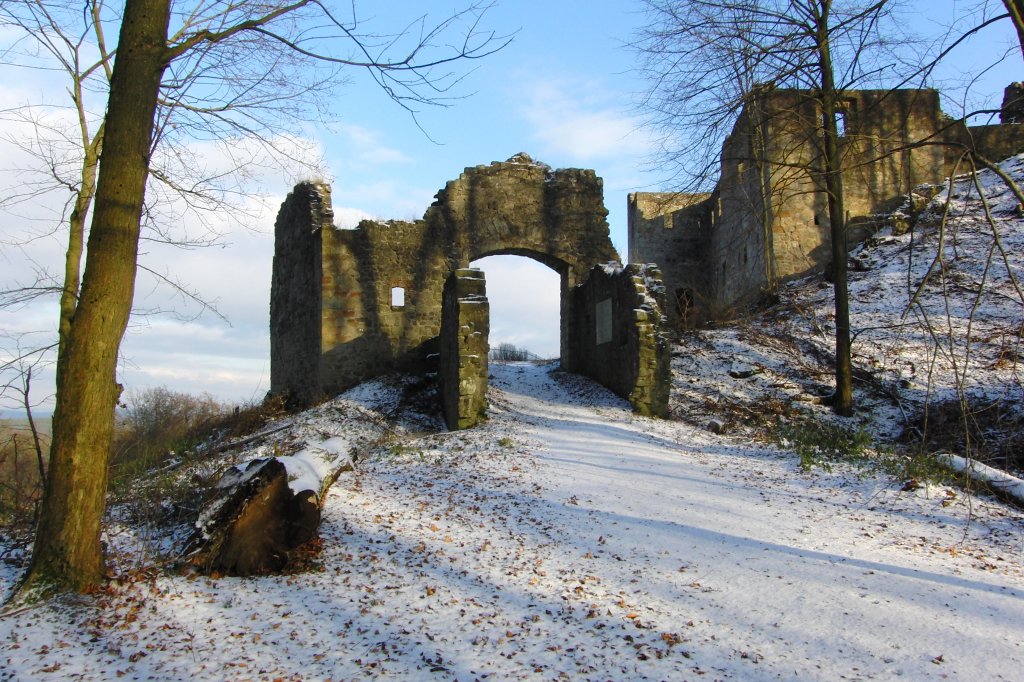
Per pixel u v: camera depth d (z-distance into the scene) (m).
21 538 7.08
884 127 23.39
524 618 5.47
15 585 5.92
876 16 8.60
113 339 6.00
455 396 14.11
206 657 4.77
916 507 8.44
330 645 4.98
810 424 13.38
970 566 6.61
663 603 5.76
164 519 7.56
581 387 17.17
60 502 5.77
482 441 12.33
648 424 13.60
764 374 16.25
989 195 21.67
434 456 11.48
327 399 17.75
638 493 9.02
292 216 21.09
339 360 18.59
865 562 6.64
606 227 20.00
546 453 11.39
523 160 20.12
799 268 22.98
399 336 18.95
